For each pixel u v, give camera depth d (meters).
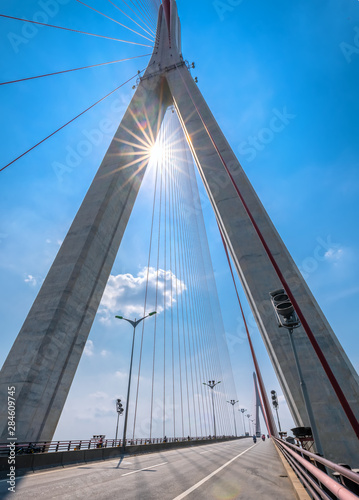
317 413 14.95
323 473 2.89
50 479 8.81
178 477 8.73
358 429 3.97
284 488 6.56
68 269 26.53
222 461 13.91
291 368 16.77
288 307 6.29
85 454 15.28
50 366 22.41
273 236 23.23
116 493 6.36
